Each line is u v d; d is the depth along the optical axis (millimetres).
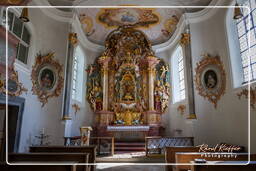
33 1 8273
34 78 8195
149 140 8734
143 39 13641
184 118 10609
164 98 12773
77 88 12102
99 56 13750
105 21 13219
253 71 7008
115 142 11328
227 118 7883
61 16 9875
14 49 5305
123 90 13070
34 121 8047
